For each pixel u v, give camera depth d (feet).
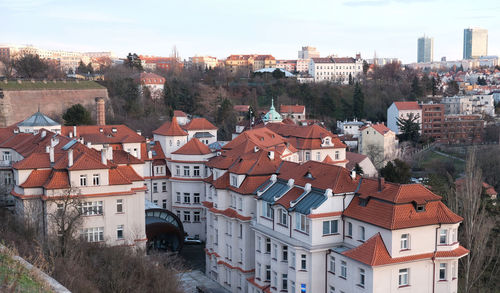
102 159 237.25
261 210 225.35
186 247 313.73
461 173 513.04
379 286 172.45
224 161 262.67
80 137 318.04
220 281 250.57
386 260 172.14
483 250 220.23
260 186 236.02
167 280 194.08
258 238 224.74
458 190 306.76
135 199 244.63
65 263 174.09
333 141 383.45
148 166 339.57
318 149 371.76
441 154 608.60
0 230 199.62
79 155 238.27
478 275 224.94
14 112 533.96
